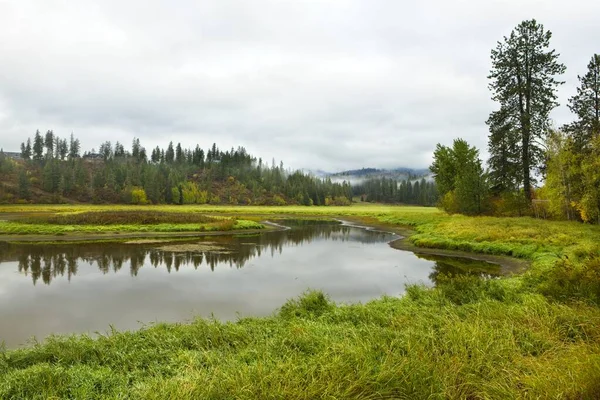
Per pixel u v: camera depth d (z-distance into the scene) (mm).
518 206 38781
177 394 4727
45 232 34375
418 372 5266
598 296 8531
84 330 10219
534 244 22172
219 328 8289
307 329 7891
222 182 166750
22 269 19094
